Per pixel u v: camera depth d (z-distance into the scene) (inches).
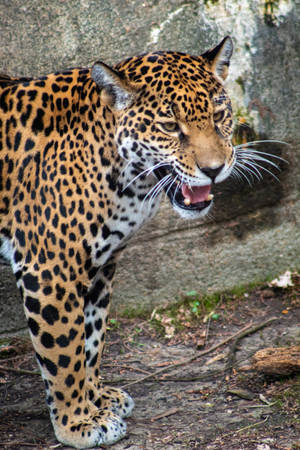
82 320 283.0
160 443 290.5
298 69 420.8
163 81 260.4
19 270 287.0
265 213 431.8
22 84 289.3
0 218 290.4
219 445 284.4
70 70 292.4
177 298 426.3
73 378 285.0
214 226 424.8
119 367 366.3
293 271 441.1
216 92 267.7
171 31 395.9
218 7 402.0
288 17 414.0
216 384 341.1
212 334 395.5
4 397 340.5
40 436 301.4
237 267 434.0
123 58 390.9
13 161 284.7
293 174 431.5
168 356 376.2
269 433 289.9
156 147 260.8
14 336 400.2
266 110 420.5
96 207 274.4
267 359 331.0
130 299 419.8
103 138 272.2
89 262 280.4
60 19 375.2
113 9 382.6
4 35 369.4
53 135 279.7
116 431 293.1
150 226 413.4
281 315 407.5
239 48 410.6
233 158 269.4
